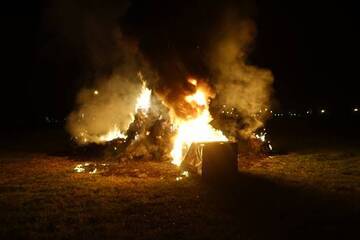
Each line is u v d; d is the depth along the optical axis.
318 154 18.33
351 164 15.30
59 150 20.47
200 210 9.09
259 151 18.17
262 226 8.05
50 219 8.49
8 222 8.36
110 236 7.52
